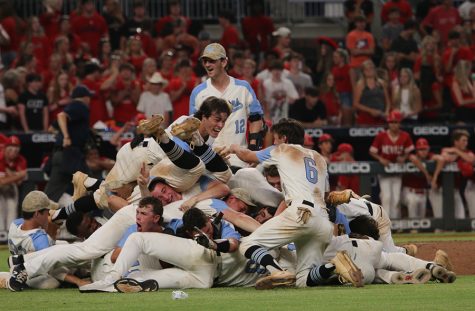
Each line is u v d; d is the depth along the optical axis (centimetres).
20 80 6175
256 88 5994
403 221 5831
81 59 6438
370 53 6775
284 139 3288
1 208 5519
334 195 3269
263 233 3123
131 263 3088
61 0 7181
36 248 3344
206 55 3734
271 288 3086
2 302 2886
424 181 5822
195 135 3219
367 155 6172
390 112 6278
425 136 6156
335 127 6009
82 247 3231
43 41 6744
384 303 2722
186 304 2730
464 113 6475
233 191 3391
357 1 7331
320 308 2628
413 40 6788
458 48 6569
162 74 6419
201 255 3158
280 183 3328
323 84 6469
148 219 3139
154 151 3444
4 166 5494
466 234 5681
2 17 6794
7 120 6084
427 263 3297
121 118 6112
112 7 7188
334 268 3120
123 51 6800
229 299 2838
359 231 3466
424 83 6519
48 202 3394
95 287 3069
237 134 3772
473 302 2731
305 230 3105
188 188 3338
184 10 7900
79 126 5112
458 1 7900
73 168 5088
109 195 3528
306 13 8056
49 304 2803
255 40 7256
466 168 5806
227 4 7912
